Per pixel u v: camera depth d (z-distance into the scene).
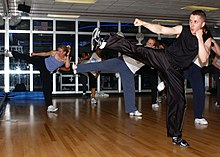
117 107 8.22
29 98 11.17
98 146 3.80
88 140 4.14
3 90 11.87
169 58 3.81
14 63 11.96
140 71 7.61
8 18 11.43
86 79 11.30
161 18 12.22
